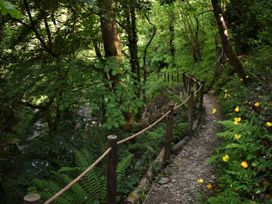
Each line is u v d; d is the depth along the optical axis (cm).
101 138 658
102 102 654
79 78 598
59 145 612
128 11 918
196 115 891
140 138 702
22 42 824
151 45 2339
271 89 673
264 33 1098
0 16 545
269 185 397
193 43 2134
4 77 705
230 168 452
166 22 2106
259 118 532
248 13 1183
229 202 378
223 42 845
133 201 461
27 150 627
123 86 637
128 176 544
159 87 1538
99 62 623
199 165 566
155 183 517
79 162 493
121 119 597
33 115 833
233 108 764
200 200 443
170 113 584
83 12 799
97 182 466
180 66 2148
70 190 473
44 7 753
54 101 755
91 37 820
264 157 435
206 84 1493
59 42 803
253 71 884
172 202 458
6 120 821
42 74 647
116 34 734
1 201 550
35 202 222
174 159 600
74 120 721
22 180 558
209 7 1933
